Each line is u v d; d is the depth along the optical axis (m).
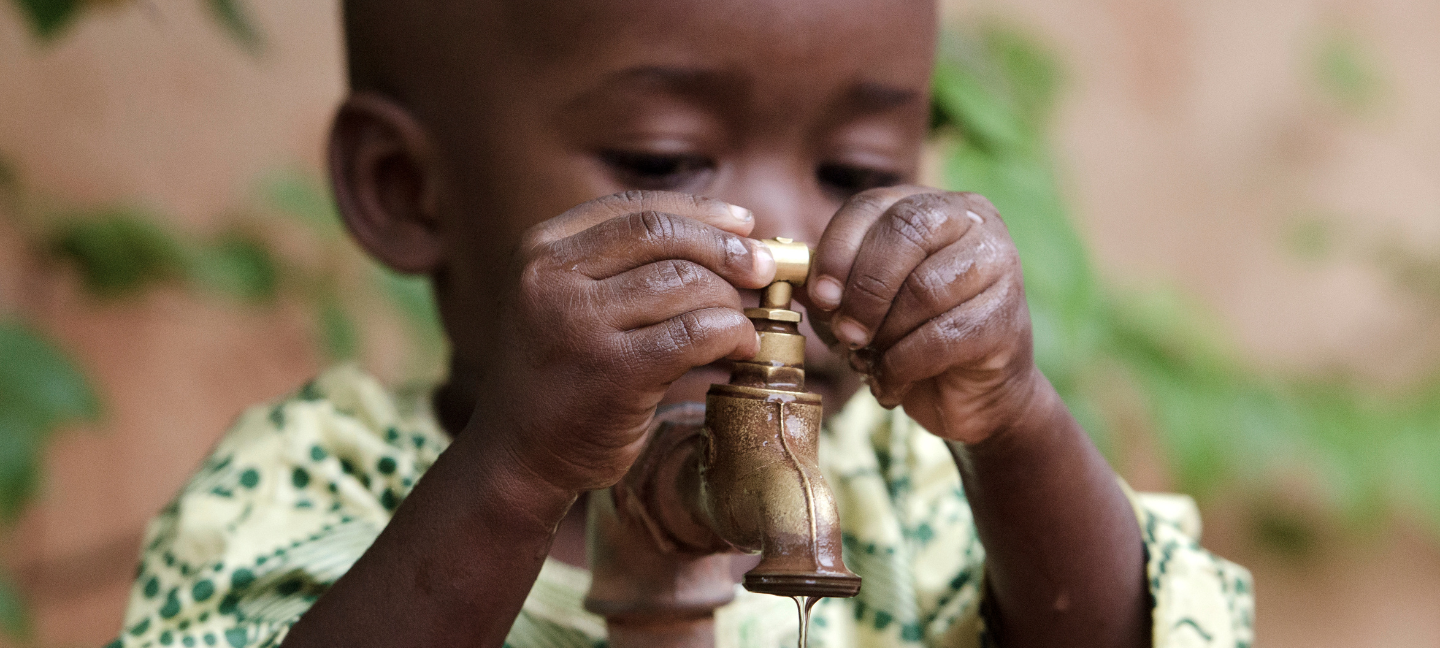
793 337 1.04
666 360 1.00
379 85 1.56
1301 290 4.28
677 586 1.20
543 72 1.38
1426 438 3.76
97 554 3.07
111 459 3.12
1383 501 3.79
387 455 1.55
